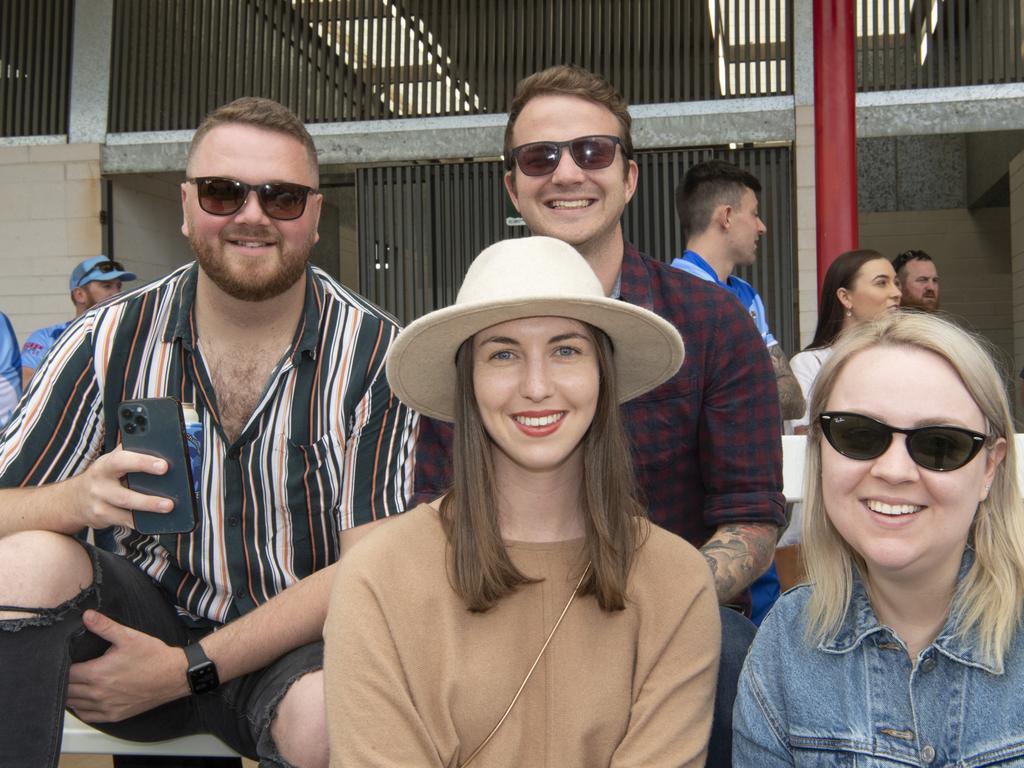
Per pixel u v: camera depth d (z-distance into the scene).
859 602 1.58
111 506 1.85
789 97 6.39
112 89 7.09
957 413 1.46
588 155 2.35
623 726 1.63
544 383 1.64
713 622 1.69
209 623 2.16
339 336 2.15
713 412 2.22
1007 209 10.62
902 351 1.49
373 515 2.13
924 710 1.51
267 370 2.12
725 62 6.51
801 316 6.39
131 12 7.05
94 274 6.09
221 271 2.01
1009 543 1.50
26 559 1.77
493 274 1.69
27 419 2.08
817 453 1.61
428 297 6.86
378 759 1.51
